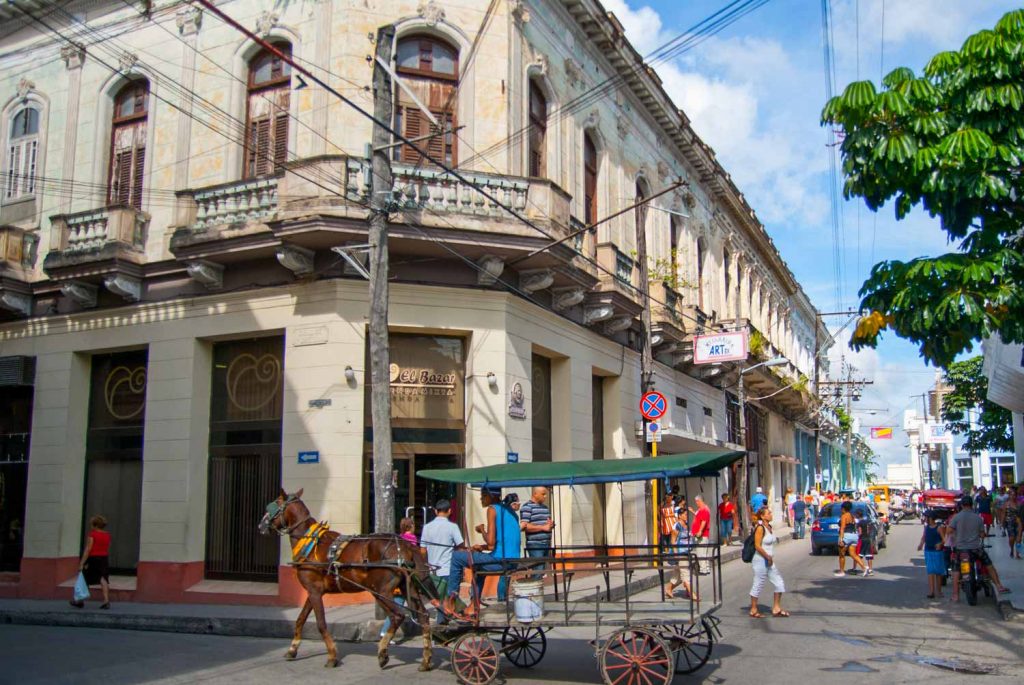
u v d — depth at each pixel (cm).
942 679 912
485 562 980
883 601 1515
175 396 1669
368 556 1054
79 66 1911
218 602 1551
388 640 1034
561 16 1978
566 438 1892
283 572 1511
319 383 1517
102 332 1781
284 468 1526
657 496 1955
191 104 1762
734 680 918
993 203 1254
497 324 1633
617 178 2239
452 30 1697
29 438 1866
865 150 1268
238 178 1695
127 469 1778
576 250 1717
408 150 1652
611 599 1066
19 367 1831
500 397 1616
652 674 884
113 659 1079
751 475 3622
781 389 3675
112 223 1722
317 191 1470
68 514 1778
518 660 1042
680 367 2691
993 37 1202
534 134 1855
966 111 1223
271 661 1073
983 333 1216
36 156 1947
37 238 1897
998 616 1336
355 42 1616
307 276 1550
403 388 1597
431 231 1509
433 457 1608
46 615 1493
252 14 1717
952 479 7244
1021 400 2334
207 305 1659
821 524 2606
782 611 1362
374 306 1292
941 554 1551
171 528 1630
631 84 2341
